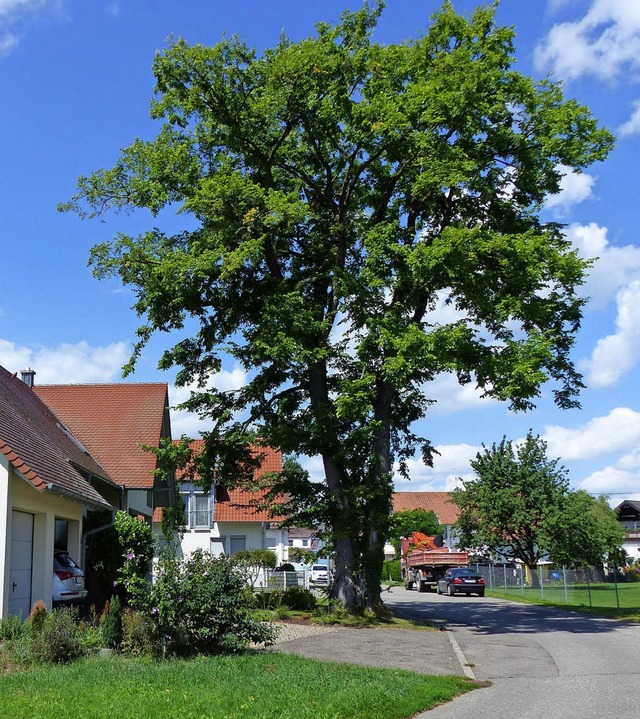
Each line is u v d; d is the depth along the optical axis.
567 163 23.70
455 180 21.31
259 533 45.88
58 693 9.66
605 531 56.12
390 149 23.77
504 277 22.83
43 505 17.92
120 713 8.61
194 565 14.36
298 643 17.00
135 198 24.42
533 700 11.12
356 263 26.00
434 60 23.67
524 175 24.19
